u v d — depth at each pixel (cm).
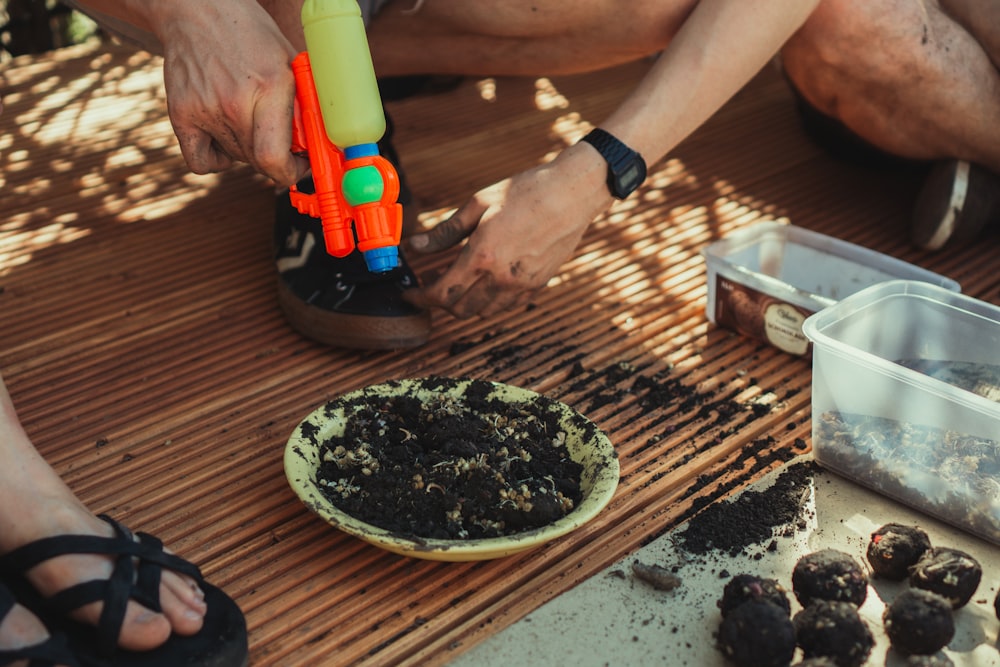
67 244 179
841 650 93
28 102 234
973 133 170
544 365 149
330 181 112
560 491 115
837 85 171
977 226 177
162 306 163
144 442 131
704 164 215
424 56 170
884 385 118
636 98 139
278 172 115
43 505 92
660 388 145
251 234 186
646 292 170
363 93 107
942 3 172
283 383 145
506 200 134
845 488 124
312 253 153
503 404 129
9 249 176
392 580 109
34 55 269
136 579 91
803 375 149
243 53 112
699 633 102
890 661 97
